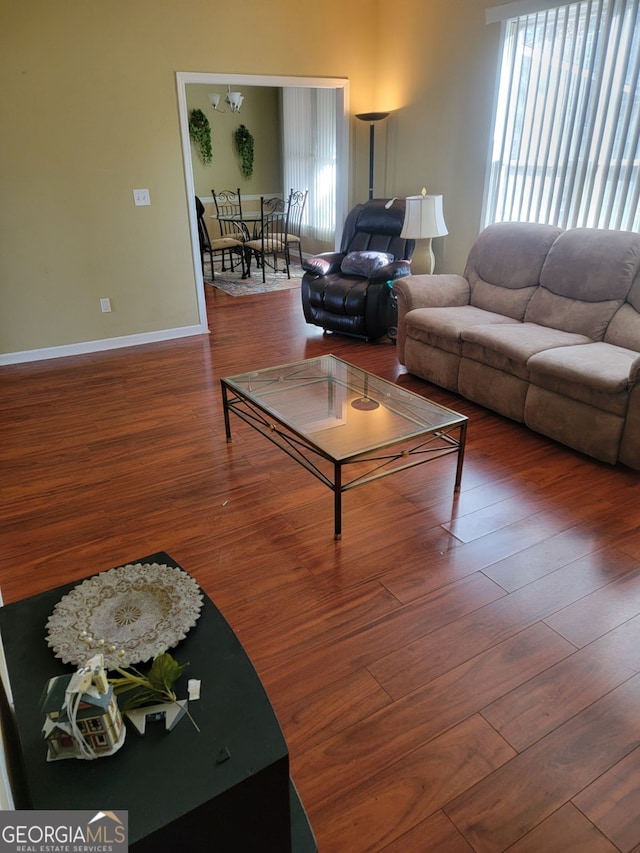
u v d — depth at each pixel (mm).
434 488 2600
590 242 3270
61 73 3904
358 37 4988
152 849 803
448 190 4766
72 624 1104
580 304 3285
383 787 1354
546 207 3975
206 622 1123
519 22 3855
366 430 2383
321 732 1486
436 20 4445
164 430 3197
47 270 4285
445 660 1700
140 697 939
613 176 3502
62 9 3779
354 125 5320
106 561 2137
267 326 5180
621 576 2037
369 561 2123
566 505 2459
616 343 3070
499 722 1511
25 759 869
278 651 1734
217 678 1000
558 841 1243
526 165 4047
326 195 7492
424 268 4441
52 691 865
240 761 868
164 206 4566
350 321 4559
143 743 890
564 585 1997
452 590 1976
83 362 4367
